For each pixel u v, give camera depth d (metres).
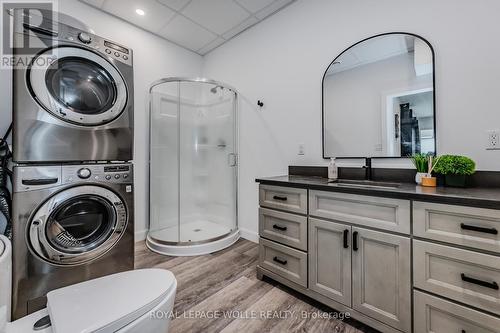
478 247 0.93
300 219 1.51
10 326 0.89
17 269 1.07
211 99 3.06
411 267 1.09
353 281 1.28
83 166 1.26
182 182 3.00
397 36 1.63
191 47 3.06
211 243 2.33
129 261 1.45
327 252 1.39
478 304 0.93
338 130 1.93
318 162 2.07
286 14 2.29
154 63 2.76
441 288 1.01
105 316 0.76
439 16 1.46
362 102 1.80
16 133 1.08
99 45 1.34
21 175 1.08
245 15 2.42
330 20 1.98
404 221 1.11
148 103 2.70
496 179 1.26
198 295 1.59
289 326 1.30
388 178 1.64
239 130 2.78
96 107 1.35
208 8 2.30
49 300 0.85
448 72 1.43
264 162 2.51
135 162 2.61
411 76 1.57
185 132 3.02
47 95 1.16
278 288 1.67
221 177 2.99
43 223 1.13
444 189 1.20
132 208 1.46
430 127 1.49
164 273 1.08
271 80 2.43
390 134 1.67
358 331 1.26
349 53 1.86
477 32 1.33
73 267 1.24
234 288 1.68
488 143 1.30
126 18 2.46
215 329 1.28
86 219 1.33
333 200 1.36
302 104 2.18
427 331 1.05
